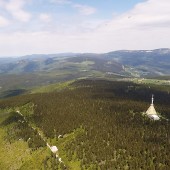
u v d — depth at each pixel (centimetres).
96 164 14375
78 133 17812
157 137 15588
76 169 14700
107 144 15750
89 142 16238
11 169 17538
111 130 17075
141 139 15425
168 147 14300
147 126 17612
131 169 13200
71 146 16575
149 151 14050
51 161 16125
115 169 13662
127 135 16088
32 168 16362
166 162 13075
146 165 13150
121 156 14275
